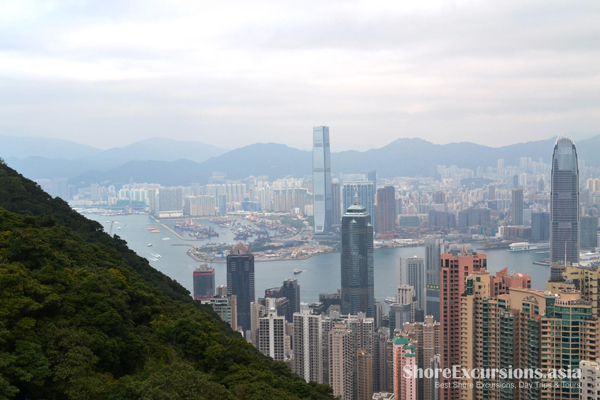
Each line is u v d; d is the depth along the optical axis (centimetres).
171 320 17138
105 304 14038
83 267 16425
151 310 17688
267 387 14412
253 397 13550
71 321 13200
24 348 11462
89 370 11994
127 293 17050
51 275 14312
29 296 12888
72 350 11838
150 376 12081
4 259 14475
